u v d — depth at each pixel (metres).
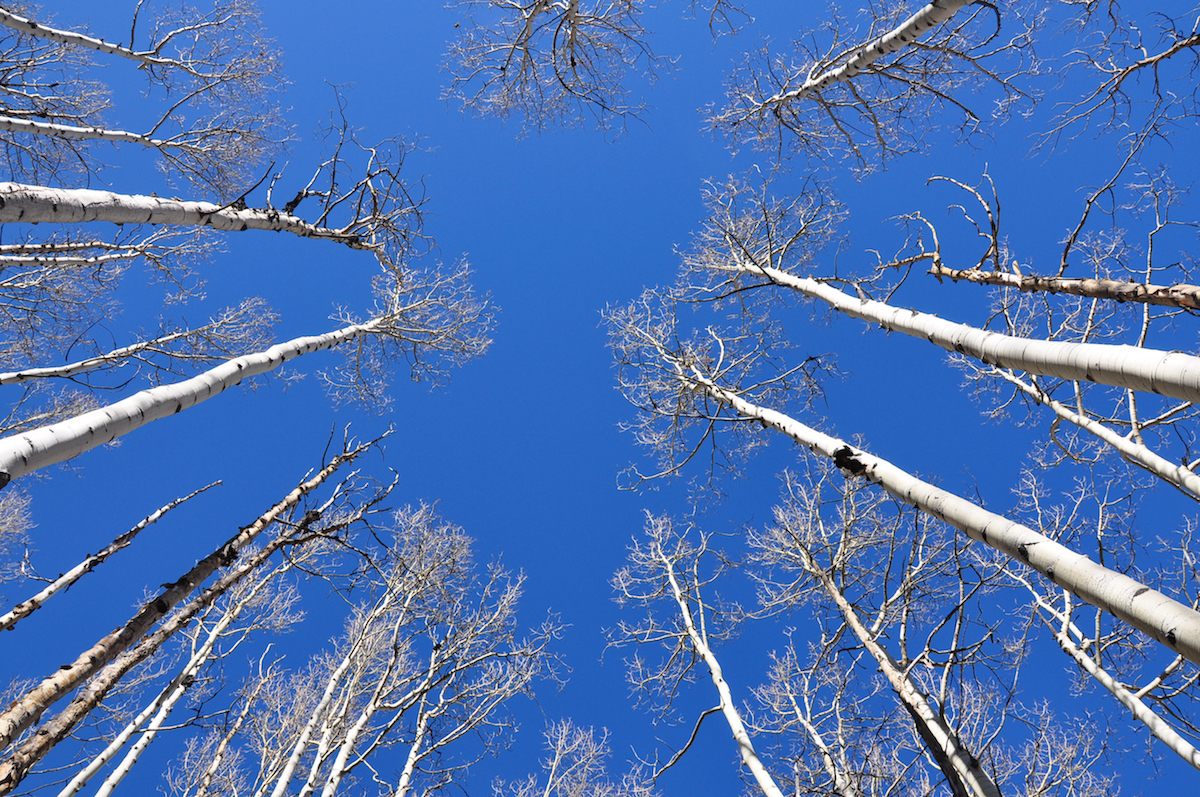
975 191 6.43
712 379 9.67
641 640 9.39
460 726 9.67
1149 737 7.41
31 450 3.42
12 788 4.70
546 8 7.82
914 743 7.83
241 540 6.55
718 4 7.96
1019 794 7.77
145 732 7.66
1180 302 5.07
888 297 7.06
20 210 4.15
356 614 11.12
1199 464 6.67
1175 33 6.31
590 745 11.94
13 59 8.23
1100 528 7.60
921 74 7.55
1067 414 8.09
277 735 10.79
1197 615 2.68
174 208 5.45
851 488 9.02
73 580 6.58
